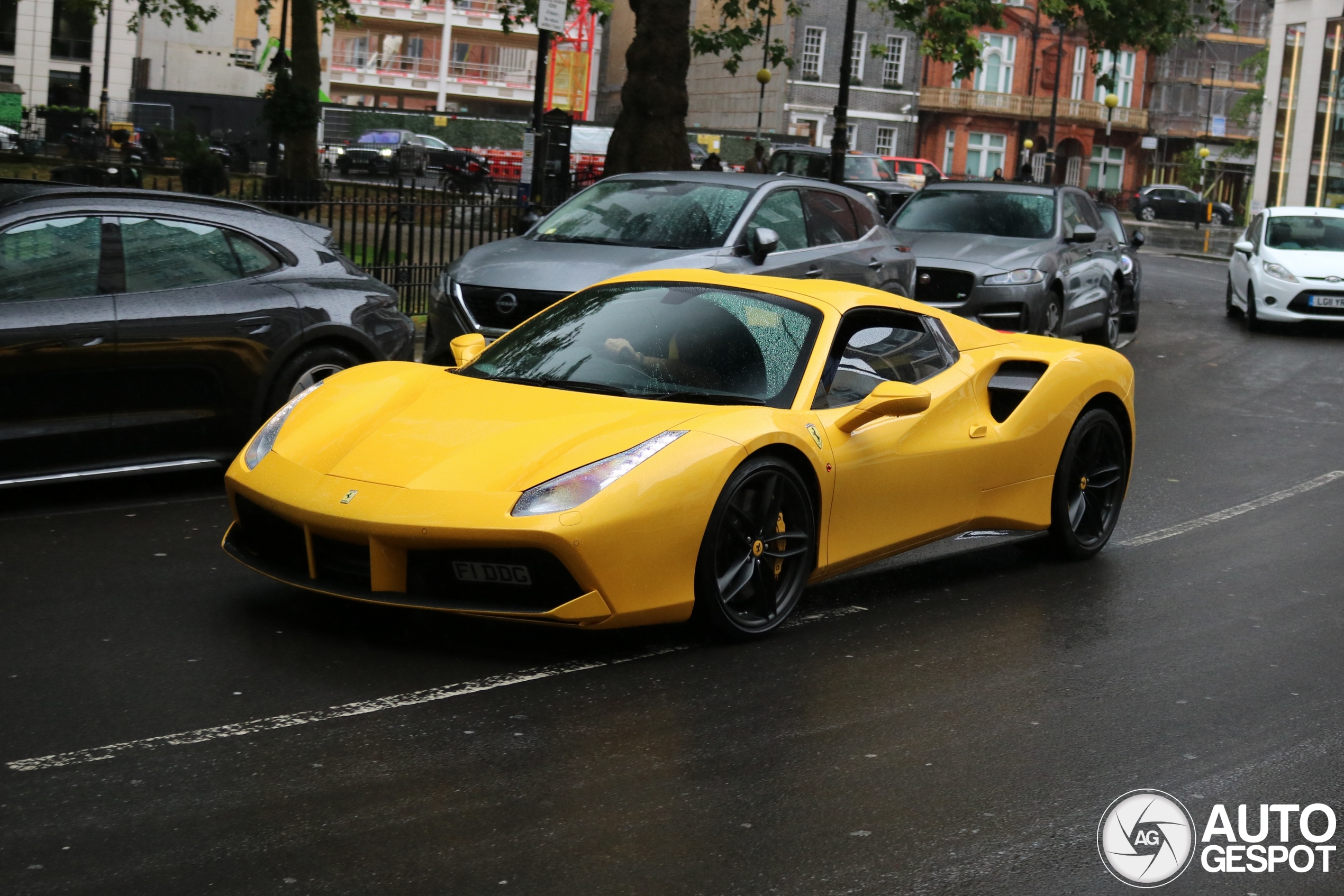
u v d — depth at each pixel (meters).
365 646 4.73
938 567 6.31
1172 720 4.42
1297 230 18.42
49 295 6.29
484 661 4.63
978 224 14.30
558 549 4.37
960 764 3.96
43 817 3.31
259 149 40.50
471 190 16.73
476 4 65.38
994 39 63.09
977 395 5.99
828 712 4.32
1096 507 6.58
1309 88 40.12
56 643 4.63
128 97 51.53
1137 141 70.19
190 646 4.65
